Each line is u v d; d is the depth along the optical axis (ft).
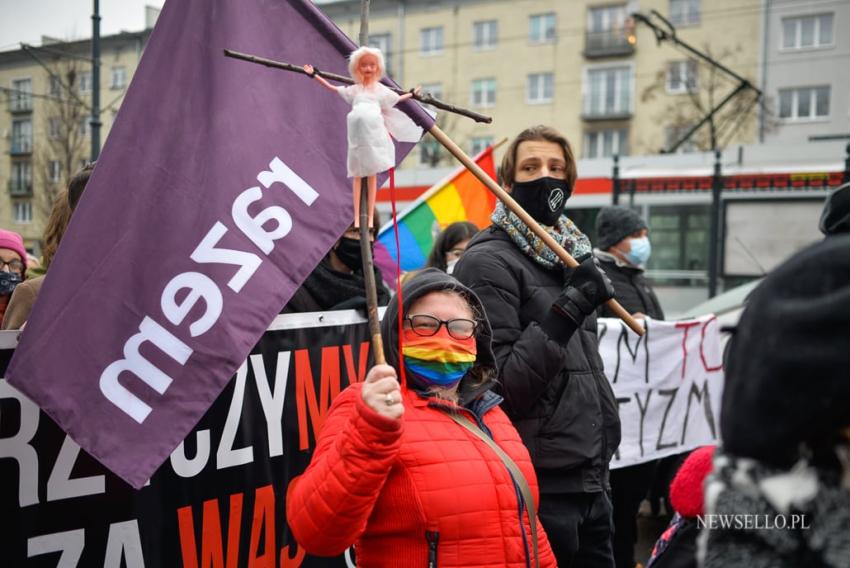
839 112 104.17
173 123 6.86
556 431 8.46
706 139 97.76
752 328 3.49
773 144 39.11
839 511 3.33
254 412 8.14
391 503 6.15
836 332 3.18
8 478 6.61
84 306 6.33
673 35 54.65
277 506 8.29
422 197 17.90
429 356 6.61
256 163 7.12
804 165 37.86
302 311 10.57
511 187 9.56
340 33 7.57
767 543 3.42
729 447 3.56
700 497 4.93
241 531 7.97
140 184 6.66
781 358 3.29
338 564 8.75
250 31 7.26
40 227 63.82
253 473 8.09
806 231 37.76
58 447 6.84
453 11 123.03
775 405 3.32
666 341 14.66
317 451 6.17
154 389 6.46
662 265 40.83
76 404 6.21
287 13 7.45
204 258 6.78
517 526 6.34
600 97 118.52
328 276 10.84
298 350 8.61
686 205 40.40
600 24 117.70
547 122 120.78
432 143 103.91
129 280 6.51
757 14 107.34
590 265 8.14
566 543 8.52
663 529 17.26
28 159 62.39
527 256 9.22
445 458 6.28
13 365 6.09
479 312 7.13
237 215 6.97
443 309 6.70
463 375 6.90
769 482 3.43
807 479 3.39
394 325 6.75
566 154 9.48
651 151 115.24
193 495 7.62
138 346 6.46
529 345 8.11
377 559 6.27
